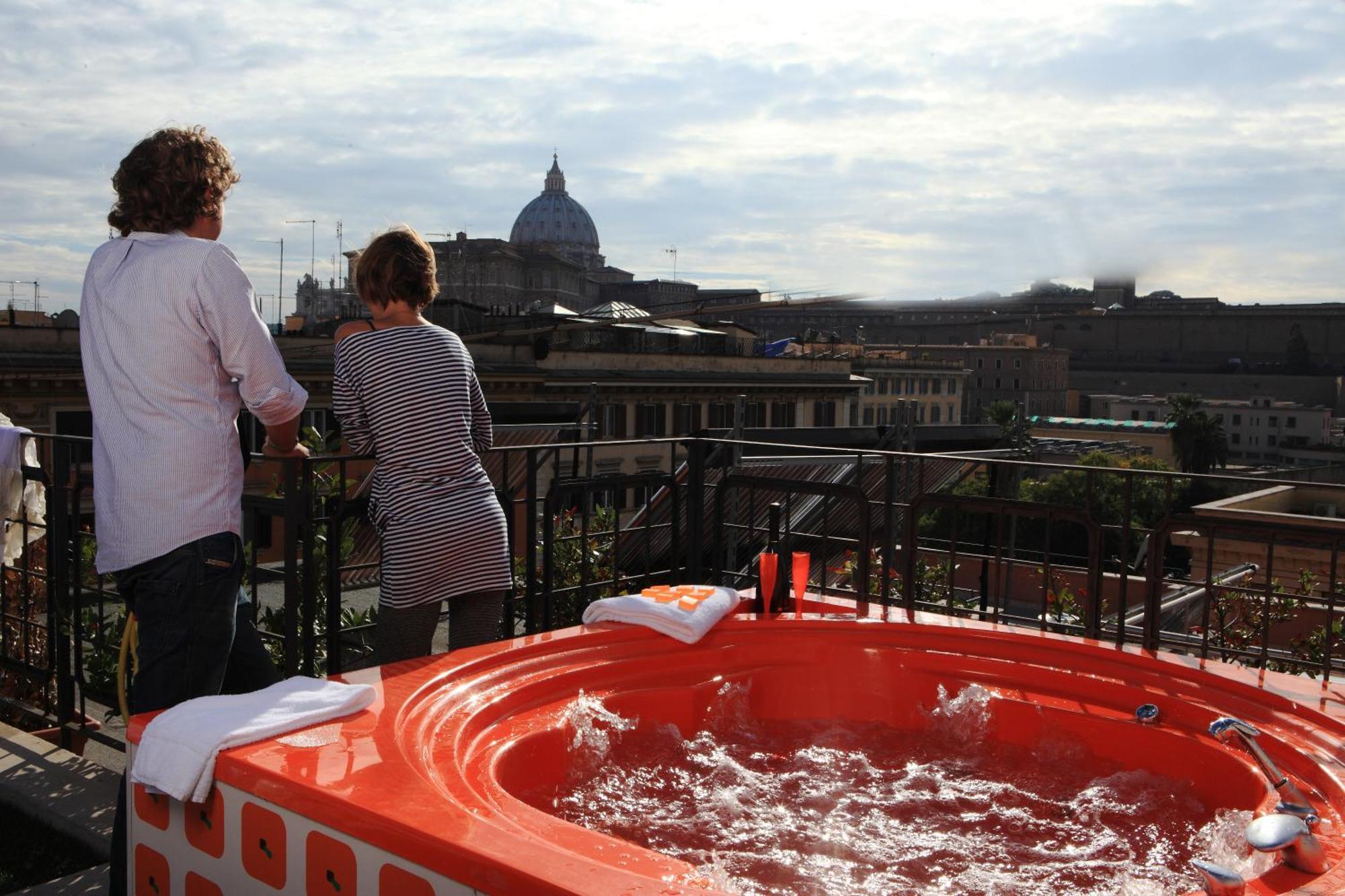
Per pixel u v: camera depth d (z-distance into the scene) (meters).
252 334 2.50
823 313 189.75
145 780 2.06
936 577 7.99
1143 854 2.49
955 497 4.12
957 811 2.75
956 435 31.44
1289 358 178.38
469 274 129.00
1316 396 167.12
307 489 3.22
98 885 2.74
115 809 3.18
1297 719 2.80
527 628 4.25
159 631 2.40
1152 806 2.76
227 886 2.00
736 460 5.29
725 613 3.60
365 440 3.29
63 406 32.53
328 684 2.44
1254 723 2.84
